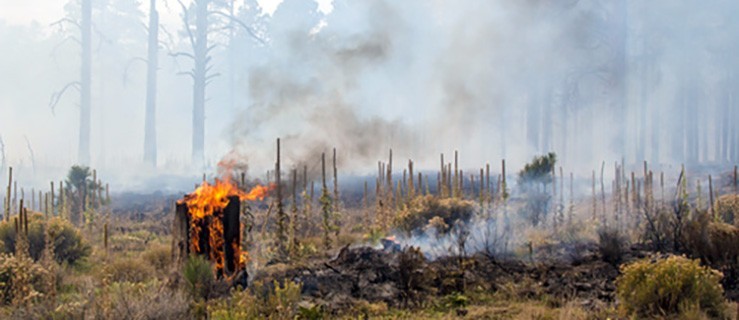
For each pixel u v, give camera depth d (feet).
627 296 31.86
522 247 47.75
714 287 31.04
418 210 54.13
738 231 39.19
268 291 35.37
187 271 35.42
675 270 31.37
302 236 54.39
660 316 29.91
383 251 43.09
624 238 49.11
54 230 44.24
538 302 34.58
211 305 32.45
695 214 47.34
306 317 31.12
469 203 55.98
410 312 33.24
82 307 29.76
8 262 37.06
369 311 32.96
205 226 38.40
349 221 69.21
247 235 45.57
